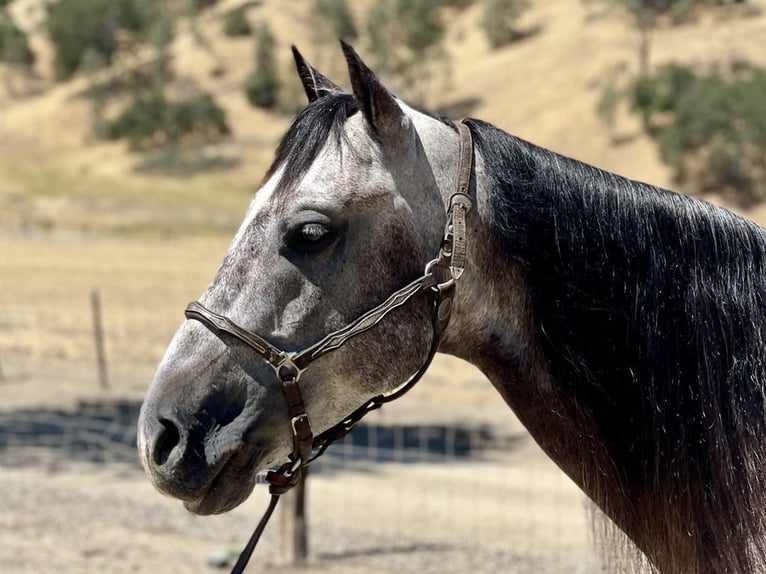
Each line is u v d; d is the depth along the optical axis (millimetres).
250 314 2674
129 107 81188
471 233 2797
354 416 2838
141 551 7734
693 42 71750
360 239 2695
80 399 13820
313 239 2672
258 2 101688
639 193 2869
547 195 2836
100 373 14602
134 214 48500
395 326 2713
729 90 57969
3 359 16359
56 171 58156
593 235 2818
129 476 10195
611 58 71188
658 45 72000
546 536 8180
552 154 2912
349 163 2719
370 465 10555
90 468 10445
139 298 22781
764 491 2705
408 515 8750
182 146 74000
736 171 56219
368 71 2658
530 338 2873
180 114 75750
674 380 2771
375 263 2707
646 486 2805
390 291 2719
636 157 59969
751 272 2830
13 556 7484
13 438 11633
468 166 2811
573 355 2832
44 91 95562
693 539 2748
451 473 10289
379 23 80500
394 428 12266
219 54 94375
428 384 14867
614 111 62281
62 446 11352
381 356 2715
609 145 61781
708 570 2744
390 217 2713
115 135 77875
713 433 2736
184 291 24203
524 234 2816
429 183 2791
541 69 73688
